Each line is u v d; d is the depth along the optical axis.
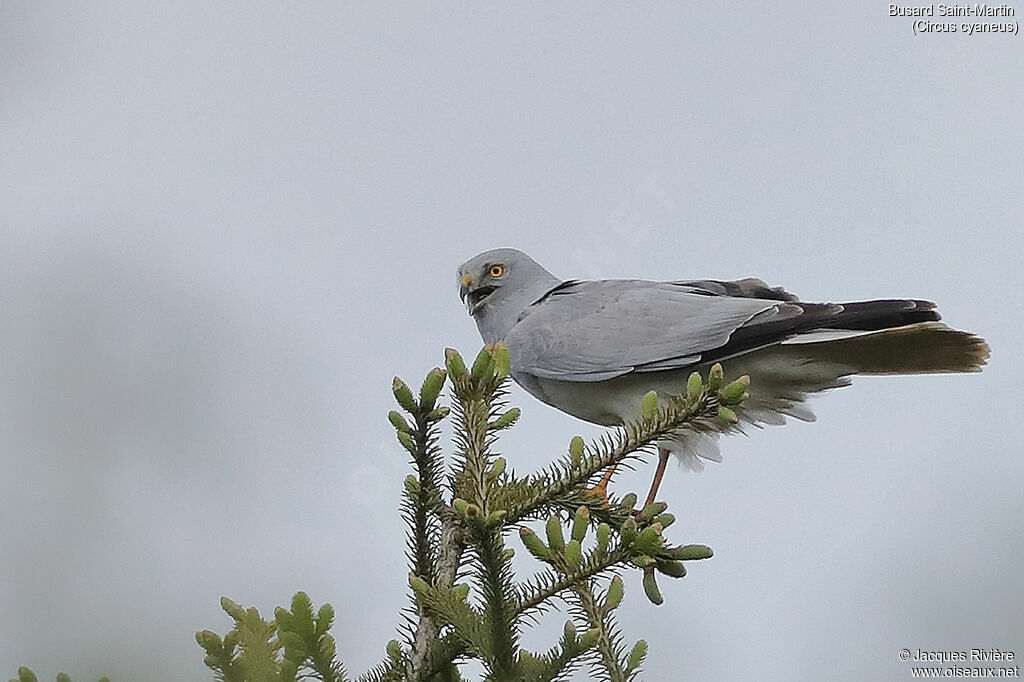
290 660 5.19
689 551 6.25
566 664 5.76
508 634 5.65
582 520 5.68
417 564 6.30
